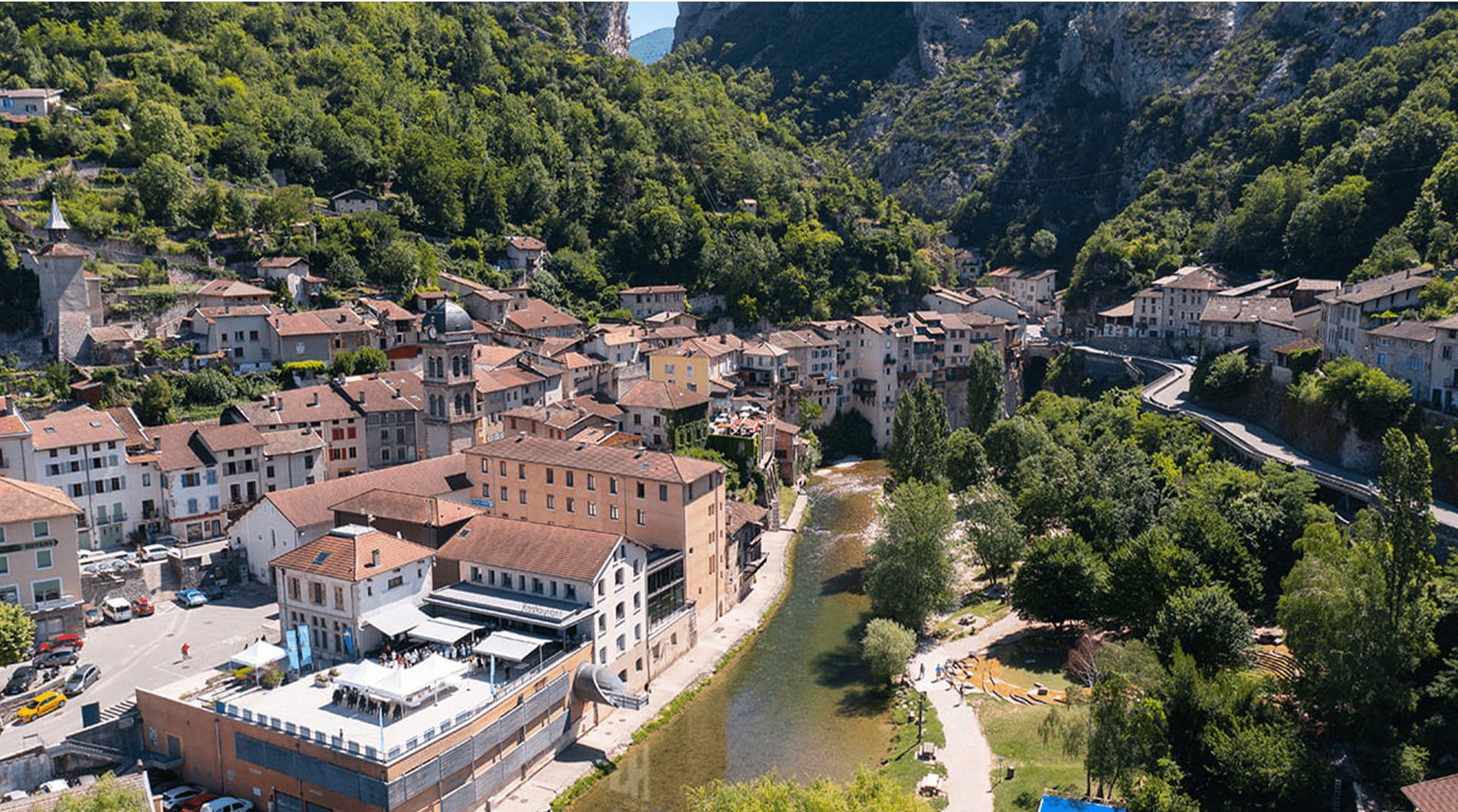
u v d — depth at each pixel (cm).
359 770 7781
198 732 8750
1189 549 11038
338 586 9781
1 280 16175
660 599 11256
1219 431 16012
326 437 14675
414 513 11394
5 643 9306
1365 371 13550
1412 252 17650
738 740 9825
